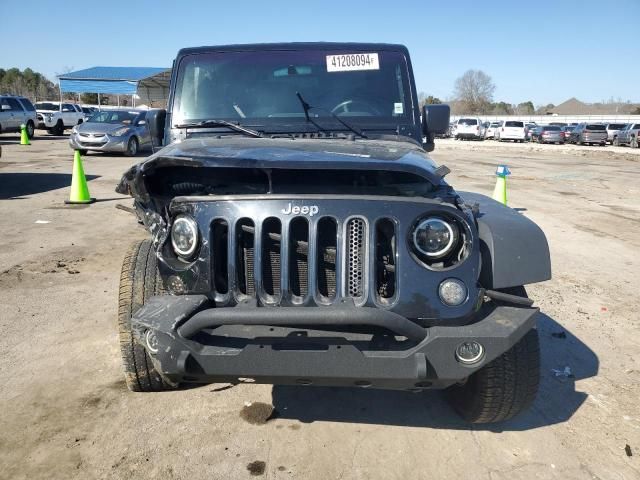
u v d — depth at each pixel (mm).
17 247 6969
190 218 2646
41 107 32219
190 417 3332
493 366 2918
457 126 46969
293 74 4121
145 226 3135
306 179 2812
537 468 2957
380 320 2410
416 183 2836
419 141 4043
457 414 3422
